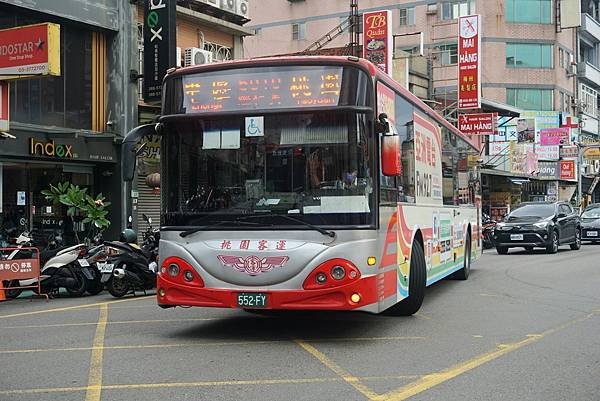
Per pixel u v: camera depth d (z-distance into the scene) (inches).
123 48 723.4
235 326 345.4
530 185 1844.2
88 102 705.6
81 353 280.2
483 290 498.0
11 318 384.5
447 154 493.4
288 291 278.8
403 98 359.9
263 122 292.7
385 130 292.5
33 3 632.4
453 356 273.9
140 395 215.3
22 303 453.4
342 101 287.1
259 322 357.4
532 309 404.2
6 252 520.1
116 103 719.1
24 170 645.9
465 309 404.5
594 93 2458.2
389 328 338.3
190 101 301.4
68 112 682.8
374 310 287.0
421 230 392.8
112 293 467.8
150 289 501.0
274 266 280.2
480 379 237.1
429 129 429.4
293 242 282.0
